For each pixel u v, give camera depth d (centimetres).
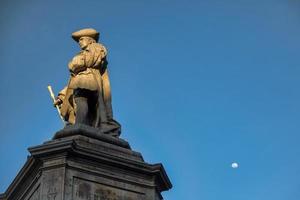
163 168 2497
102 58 2759
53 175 2352
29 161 2419
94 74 2714
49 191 2327
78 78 2678
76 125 2523
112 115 2703
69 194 2327
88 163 2403
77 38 2830
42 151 2373
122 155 2483
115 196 2400
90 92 2669
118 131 2659
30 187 2450
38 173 2403
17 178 2495
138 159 2508
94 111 2698
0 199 2552
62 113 2731
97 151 2414
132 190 2438
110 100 2728
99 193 2380
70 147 2362
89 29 2844
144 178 2475
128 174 2453
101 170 2414
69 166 2370
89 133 2509
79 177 2370
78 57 2728
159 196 2534
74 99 2675
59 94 2798
